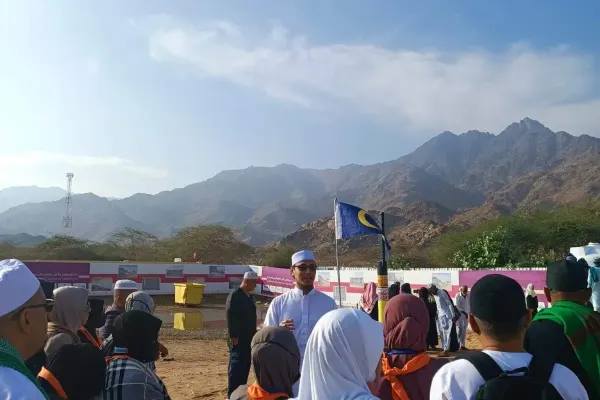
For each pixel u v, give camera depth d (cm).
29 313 245
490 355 247
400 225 11362
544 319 327
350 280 2775
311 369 273
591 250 1112
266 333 340
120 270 3306
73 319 468
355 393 257
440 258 3416
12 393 195
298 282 582
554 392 227
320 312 571
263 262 4972
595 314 325
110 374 355
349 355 264
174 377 1178
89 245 5303
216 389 1048
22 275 247
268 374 329
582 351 306
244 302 696
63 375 329
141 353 385
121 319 387
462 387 239
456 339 1462
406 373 373
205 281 3600
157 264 3456
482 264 2820
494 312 249
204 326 2334
